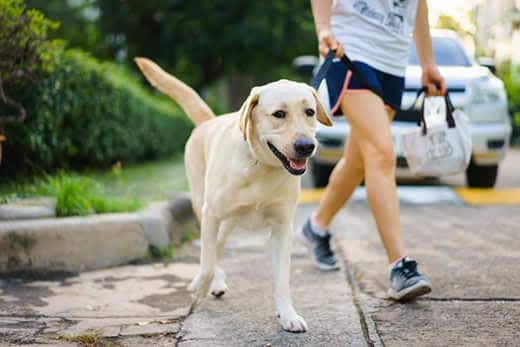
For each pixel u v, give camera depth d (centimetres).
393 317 290
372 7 328
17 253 364
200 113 365
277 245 291
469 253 412
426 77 362
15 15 423
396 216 316
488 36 1853
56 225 374
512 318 285
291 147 255
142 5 1727
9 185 521
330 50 315
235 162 276
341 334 269
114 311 303
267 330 275
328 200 374
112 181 664
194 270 379
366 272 371
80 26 1970
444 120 352
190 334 271
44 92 532
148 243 405
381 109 323
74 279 357
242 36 1600
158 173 772
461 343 256
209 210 291
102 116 711
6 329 275
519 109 1561
